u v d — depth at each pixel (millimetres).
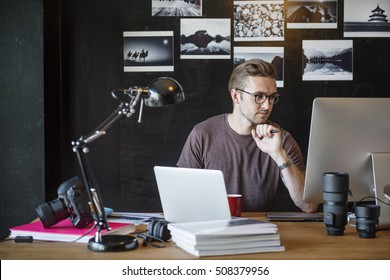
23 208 3346
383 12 3520
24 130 3342
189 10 3557
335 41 3533
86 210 1808
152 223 1722
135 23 3568
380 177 1906
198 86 3566
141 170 3598
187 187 1816
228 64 3555
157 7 3561
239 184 2650
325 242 1682
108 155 3600
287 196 3564
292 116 3553
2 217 3350
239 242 1526
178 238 1604
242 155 2670
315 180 1961
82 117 3602
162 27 3566
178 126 3586
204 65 3564
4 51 3338
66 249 1608
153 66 3576
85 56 3588
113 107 3598
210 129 2730
